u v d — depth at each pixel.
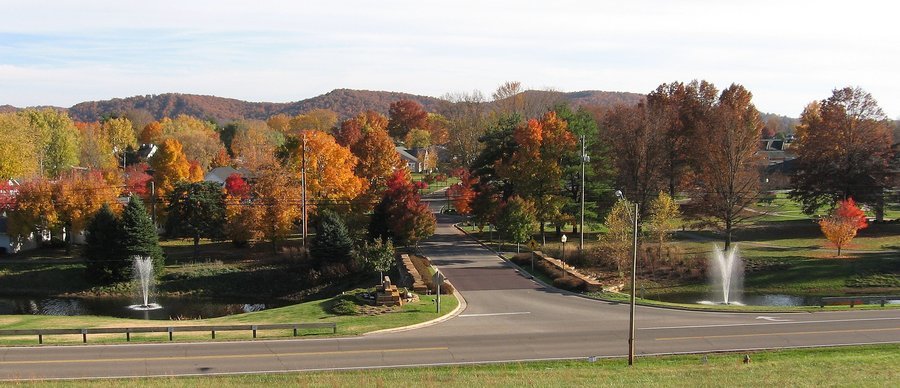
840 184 62.22
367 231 59.56
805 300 44.22
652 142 62.44
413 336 30.23
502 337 30.02
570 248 55.00
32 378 23.28
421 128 167.00
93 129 123.44
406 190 56.69
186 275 54.75
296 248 58.09
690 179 70.56
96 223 54.50
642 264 51.53
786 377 22.72
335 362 25.92
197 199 59.72
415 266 45.84
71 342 29.30
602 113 130.38
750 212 70.00
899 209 80.94
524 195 58.09
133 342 29.23
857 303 38.94
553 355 27.00
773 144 141.75
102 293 52.88
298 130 164.12
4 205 60.53
